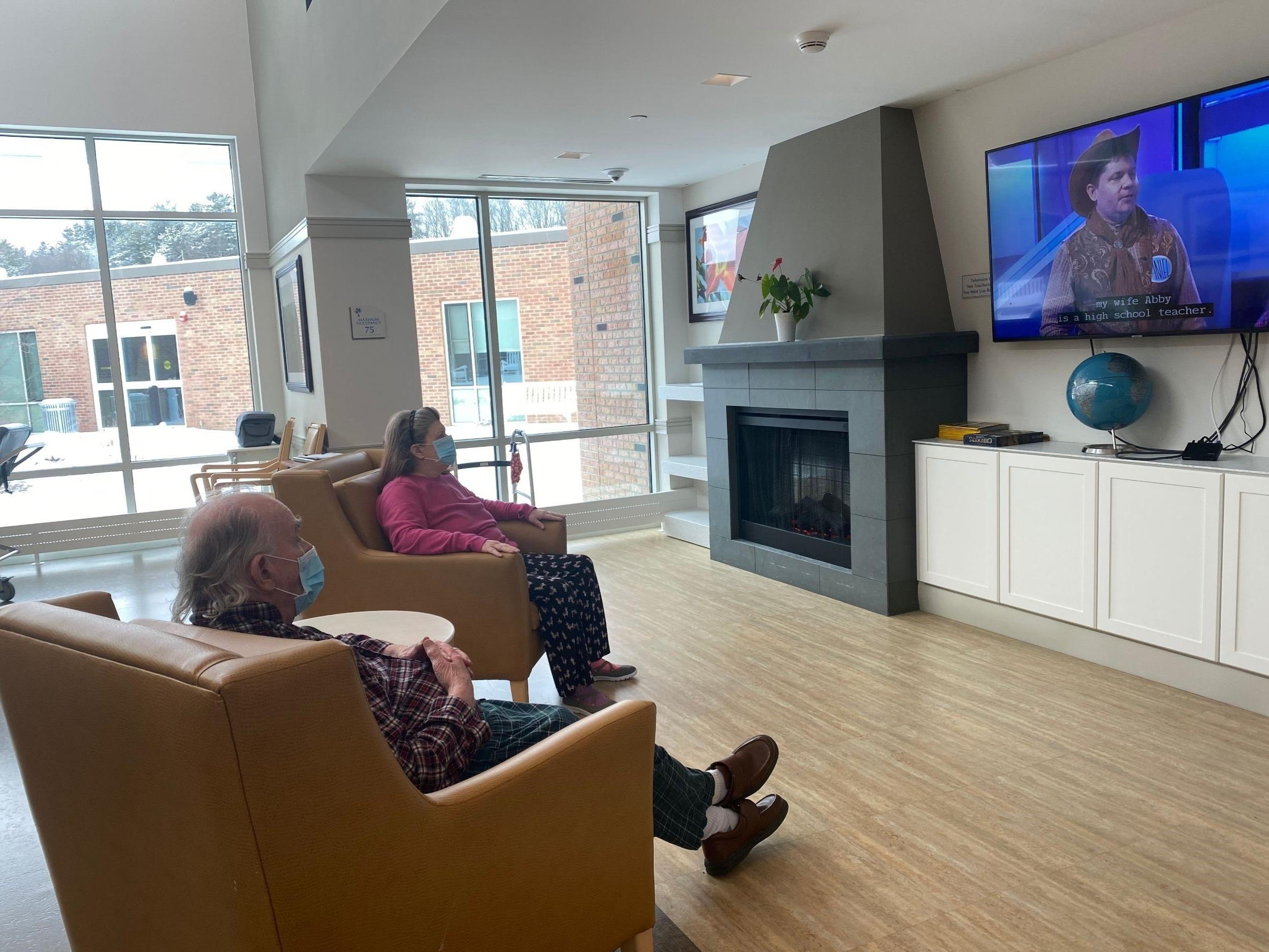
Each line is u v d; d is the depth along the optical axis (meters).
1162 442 3.26
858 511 4.16
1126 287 3.18
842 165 4.23
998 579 3.64
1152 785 2.43
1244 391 2.97
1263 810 2.29
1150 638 3.07
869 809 2.38
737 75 3.53
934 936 1.85
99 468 6.47
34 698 1.30
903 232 4.02
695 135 4.52
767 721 2.98
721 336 5.20
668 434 6.27
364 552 2.98
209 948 1.17
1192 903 1.92
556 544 3.51
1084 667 3.33
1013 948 1.81
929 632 3.82
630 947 1.66
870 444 4.03
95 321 6.42
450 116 3.98
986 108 3.76
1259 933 1.82
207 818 1.08
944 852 2.16
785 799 2.45
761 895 2.03
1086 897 1.96
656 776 1.84
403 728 1.50
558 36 3.01
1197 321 2.96
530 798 1.39
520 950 1.41
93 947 1.43
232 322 6.80
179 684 1.04
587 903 1.52
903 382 3.94
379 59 3.44
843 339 4.02
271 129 6.11
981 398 4.02
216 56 6.52
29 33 6.00
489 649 2.96
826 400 4.27
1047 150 3.39
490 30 2.93
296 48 5.00
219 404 6.81
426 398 5.77
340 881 1.15
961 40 3.21
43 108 6.05
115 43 6.23
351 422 5.21
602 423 6.27
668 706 3.13
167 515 6.45
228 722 1.01
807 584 4.56
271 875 1.08
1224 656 2.84
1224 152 2.81
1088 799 2.38
